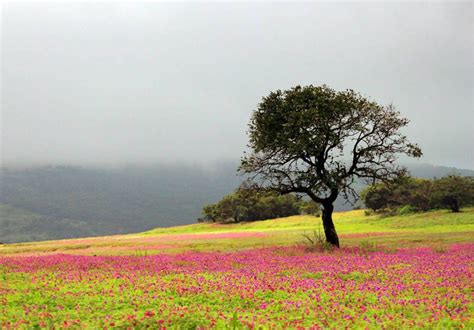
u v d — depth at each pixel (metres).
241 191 38.91
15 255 40.25
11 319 13.15
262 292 16.88
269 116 36.72
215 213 150.50
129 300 15.70
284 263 25.56
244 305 14.98
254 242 48.62
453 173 85.88
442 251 30.58
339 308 13.95
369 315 13.25
